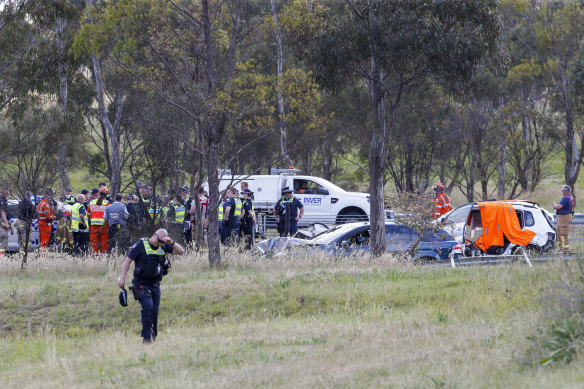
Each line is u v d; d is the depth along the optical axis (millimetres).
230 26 74688
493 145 131875
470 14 71625
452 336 35500
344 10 75062
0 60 85125
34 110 82688
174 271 63625
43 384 31812
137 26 66625
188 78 74375
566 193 73500
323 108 120938
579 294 28469
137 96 86688
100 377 32000
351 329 40094
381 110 76438
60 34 86062
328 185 99000
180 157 98938
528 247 70312
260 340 38500
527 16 164750
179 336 42344
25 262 65875
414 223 64500
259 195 99625
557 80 156250
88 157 146625
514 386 22453
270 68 93375
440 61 71625
